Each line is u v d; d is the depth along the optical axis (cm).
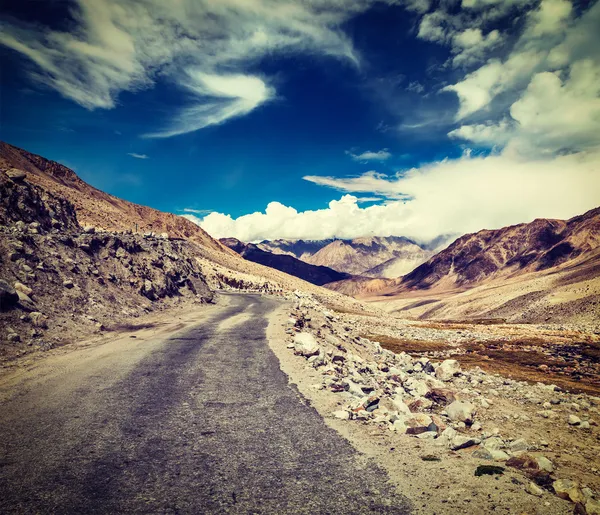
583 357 3481
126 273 3127
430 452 649
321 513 447
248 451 626
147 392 951
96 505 460
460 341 4566
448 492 502
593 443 1006
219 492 496
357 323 5512
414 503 473
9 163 15450
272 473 551
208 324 2428
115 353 1420
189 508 457
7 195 2628
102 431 699
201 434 696
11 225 2455
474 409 1128
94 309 2183
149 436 681
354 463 589
